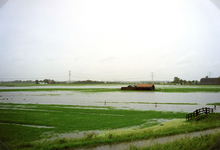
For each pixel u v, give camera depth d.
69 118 30.17
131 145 15.23
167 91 103.56
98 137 18.59
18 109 38.91
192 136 16.53
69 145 15.95
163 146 14.38
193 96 71.06
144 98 65.00
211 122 23.08
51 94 84.50
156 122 27.30
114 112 36.00
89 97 69.25
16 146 17.08
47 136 20.62
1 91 106.19
